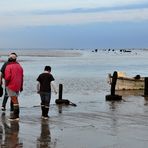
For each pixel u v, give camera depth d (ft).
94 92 96.94
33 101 76.84
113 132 38.24
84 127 40.70
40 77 46.32
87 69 209.97
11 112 50.03
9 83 43.88
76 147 32.40
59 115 48.47
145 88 71.36
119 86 100.73
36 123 42.70
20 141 34.14
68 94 91.56
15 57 44.55
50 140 34.71
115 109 54.24
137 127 40.75
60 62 303.27
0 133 37.35
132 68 227.81
